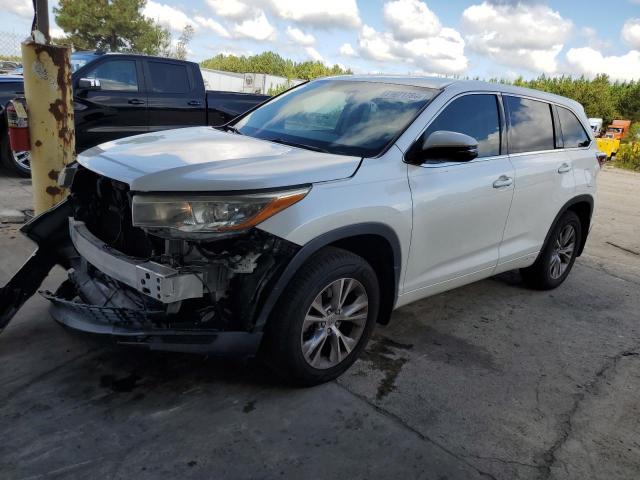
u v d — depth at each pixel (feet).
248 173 8.90
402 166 10.82
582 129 17.01
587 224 17.52
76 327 9.18
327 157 10.28
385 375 11.08
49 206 15.87
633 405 10.93
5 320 10.82
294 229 8.83
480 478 8.41
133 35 115.14
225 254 8.64
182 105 29.55
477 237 12.87
